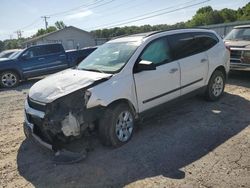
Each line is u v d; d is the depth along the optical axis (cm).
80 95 420
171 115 594
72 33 4366
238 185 340
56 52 1345
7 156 461
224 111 601
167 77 525
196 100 683
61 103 412
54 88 441
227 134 485
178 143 463
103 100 426
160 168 390
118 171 389
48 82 474
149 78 493
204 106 639
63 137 420
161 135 498
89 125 435
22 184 378
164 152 435
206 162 397
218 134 488
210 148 438
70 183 370
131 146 460
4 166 428
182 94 567
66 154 432
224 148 435
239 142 452
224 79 687
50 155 452
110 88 438
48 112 412
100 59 533
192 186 344
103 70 482
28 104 457
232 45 858
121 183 362
